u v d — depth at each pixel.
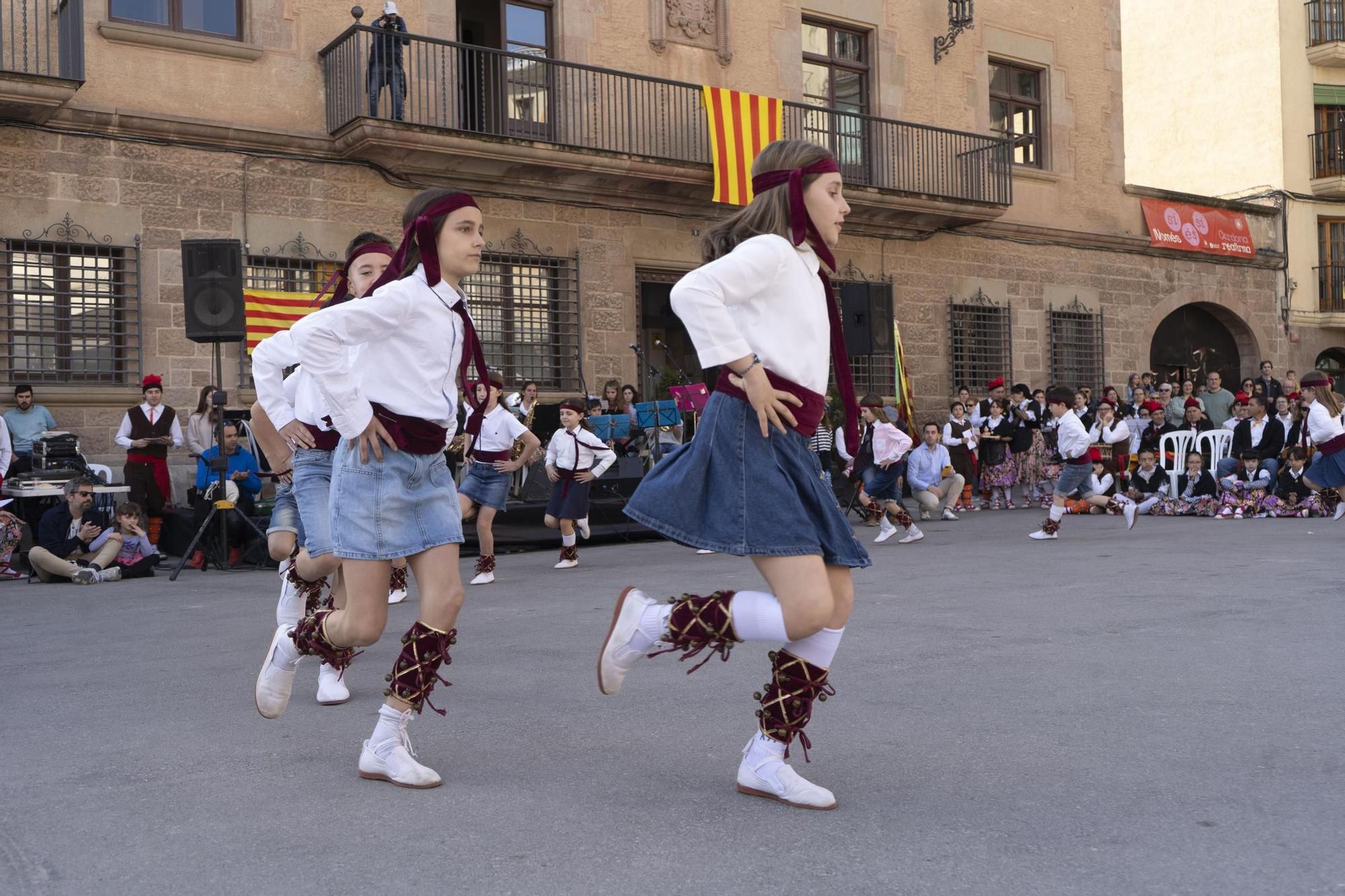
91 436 12.40
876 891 2.28
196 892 2.36
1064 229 20.06
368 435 3.05
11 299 12.06
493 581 8.60
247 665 5.13
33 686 4.73
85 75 12.47
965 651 4.99
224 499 9.95
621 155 15.00
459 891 2.33
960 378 18.92
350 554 3.11
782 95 17.17
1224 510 13.30
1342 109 23.75
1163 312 21.36
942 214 17.83
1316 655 4.75
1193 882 2.31
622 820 2.77
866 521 13.29
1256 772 3.09
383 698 4.34
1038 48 19.98
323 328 2.95
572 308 15.48
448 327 3.20
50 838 2.72
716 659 4.90
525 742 3.56
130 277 12.74
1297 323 23.08
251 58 13.41
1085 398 16.83
